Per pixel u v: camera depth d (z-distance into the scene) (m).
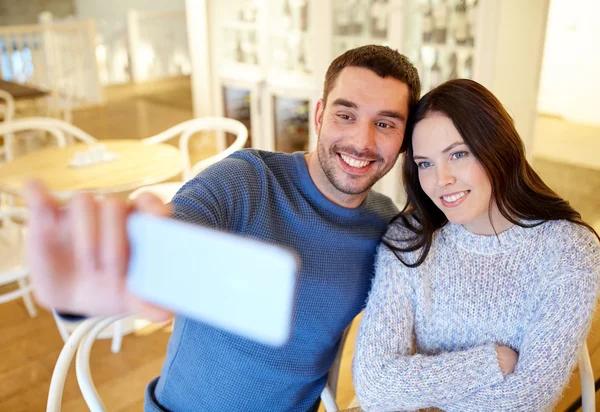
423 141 1.12
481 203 1.12
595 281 1.11
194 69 5.15
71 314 0.47
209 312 0.25
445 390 1.09
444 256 1.21
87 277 0.28
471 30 3.05
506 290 1.17
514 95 3.22
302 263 1.16
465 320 1.19
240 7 4.17
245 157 1.18
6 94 4.04
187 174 3.07
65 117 5.57
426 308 1.20
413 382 1.09
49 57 6.03
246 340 1.15
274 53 4.04
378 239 1.27
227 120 3.14
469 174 1.10
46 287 0.29
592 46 5.69
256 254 0.24
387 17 3.33
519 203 1.14
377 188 3.65
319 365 1.26
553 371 1.07
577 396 2.02
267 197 1.14
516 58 3.13
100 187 2.39
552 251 1.15
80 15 9.58
